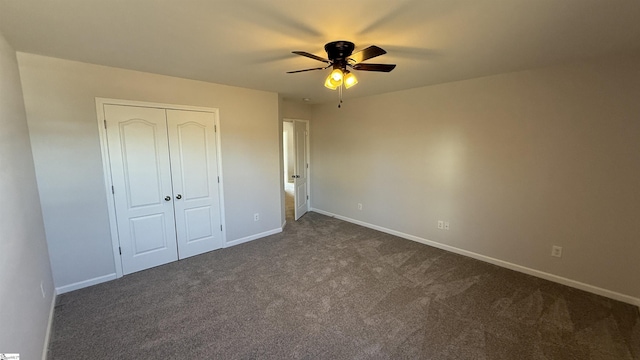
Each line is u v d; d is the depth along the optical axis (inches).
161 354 76.8
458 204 143.4
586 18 67.4
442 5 61.2
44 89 98.4
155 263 131.3
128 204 121.3
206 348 79.1
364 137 185.6
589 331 85.5
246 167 159.8
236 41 82.9
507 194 126.0
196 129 138.2
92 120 109.4
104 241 116.1
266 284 114.7
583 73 102.4
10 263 57.2
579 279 110.2
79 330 86.3
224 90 145.8
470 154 136.3
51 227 103.5
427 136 152.0
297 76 126.0
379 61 102.5
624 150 97.5
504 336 83.7
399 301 102.2
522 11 63.8
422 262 135.4
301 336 84.0
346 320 91.4
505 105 122.4
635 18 67.1
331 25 71.6
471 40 81.8
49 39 81.0
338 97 184.9
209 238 148.9
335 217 215.3
